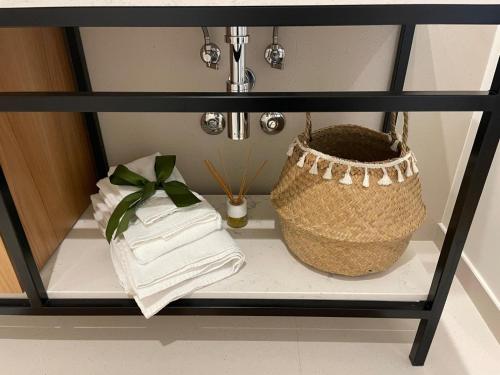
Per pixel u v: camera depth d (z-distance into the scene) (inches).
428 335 31.1
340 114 38.8
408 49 33.9
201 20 19.0
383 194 26.9
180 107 21.4
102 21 19.1
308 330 36.6
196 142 40.4
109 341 35.4
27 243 27.6
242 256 30.5
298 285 29.8
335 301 30.0
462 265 40.9
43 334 36.0
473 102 21.1
